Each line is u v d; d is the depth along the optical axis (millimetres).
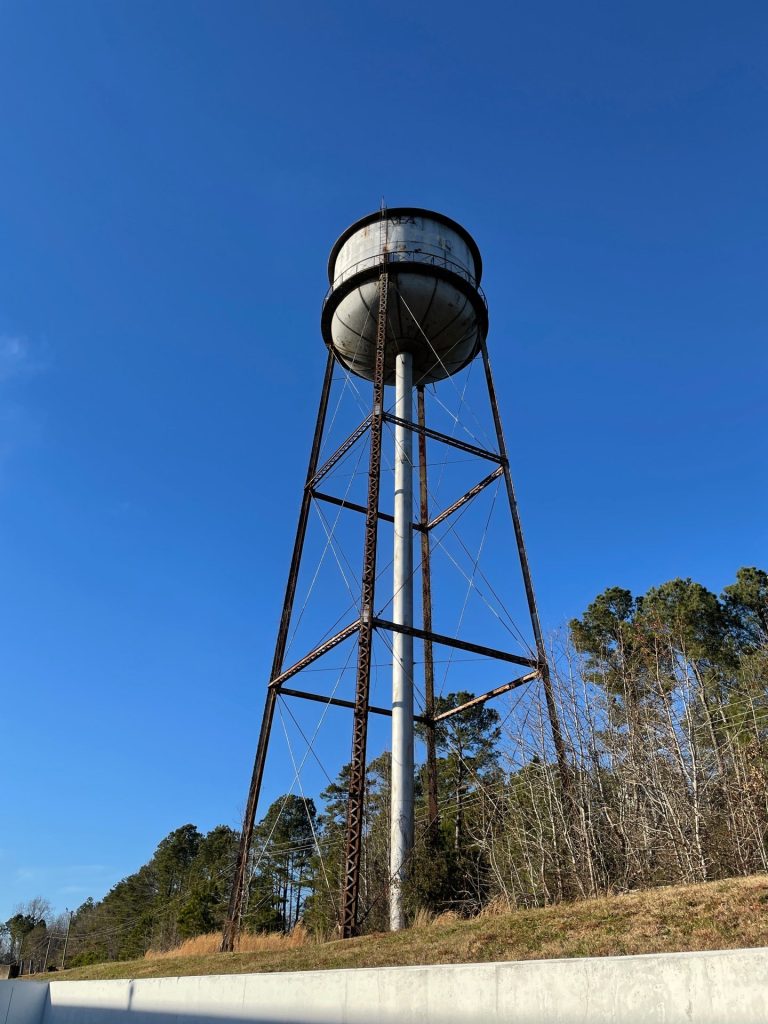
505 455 24531
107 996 17016
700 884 13273
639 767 21422
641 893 13414
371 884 25906
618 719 24047
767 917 10555
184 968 18156
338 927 19000
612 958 8828
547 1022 9055
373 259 25312
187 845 88375
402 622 22781
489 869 23312
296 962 15016
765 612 34969
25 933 113625
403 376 25953
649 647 27672
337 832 50188
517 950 11961
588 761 21531
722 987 7930
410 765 21312
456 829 30312
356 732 18188
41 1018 19922
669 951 10375
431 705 24953
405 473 24672
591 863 18172
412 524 24312
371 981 11039
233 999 13156
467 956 12406
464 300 25328
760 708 26766
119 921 87812
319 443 25562
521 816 22750
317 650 21094
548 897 19594
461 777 39844
